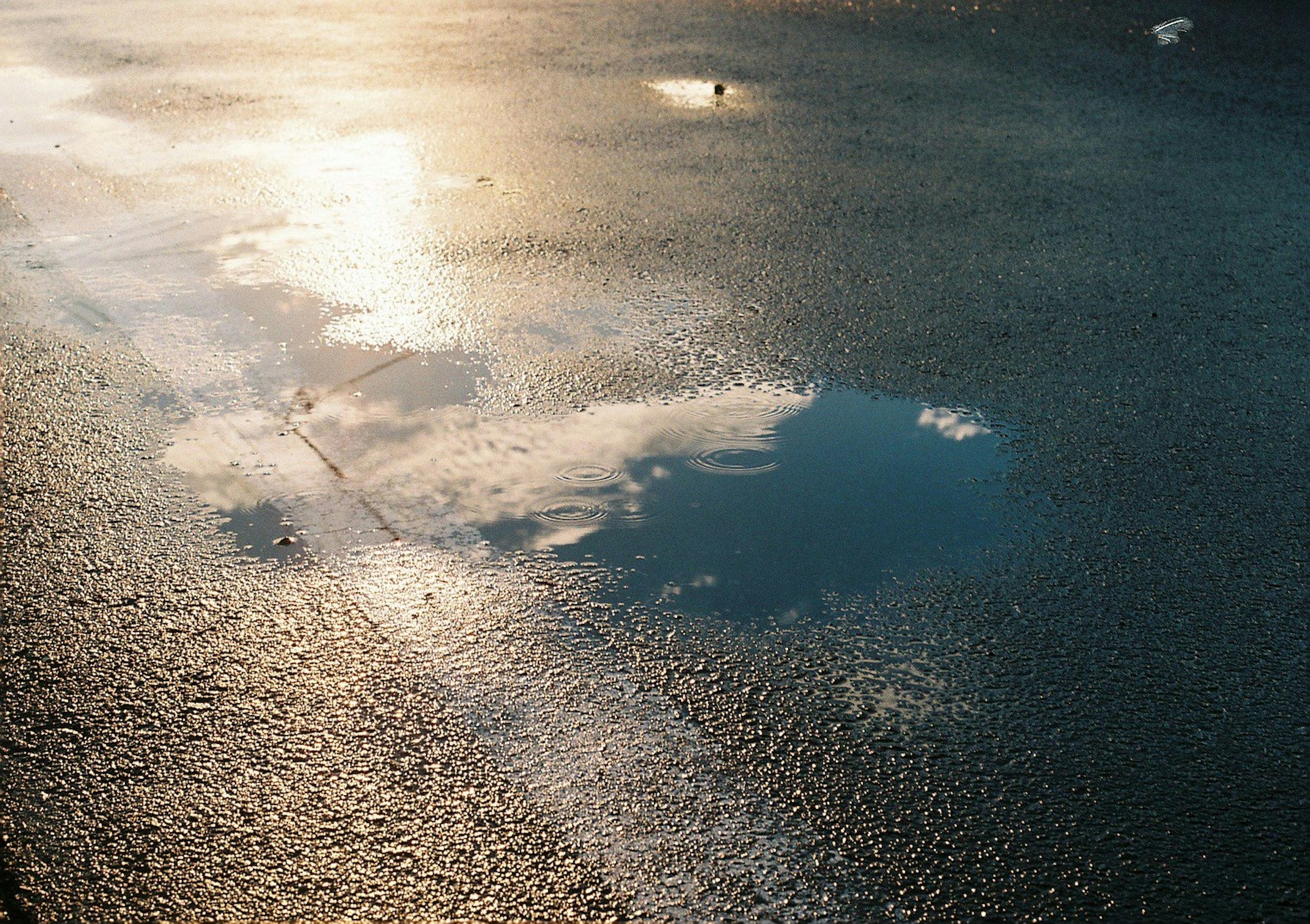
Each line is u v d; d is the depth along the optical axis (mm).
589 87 9055
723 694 2854
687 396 4379
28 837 2393
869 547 3461
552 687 2857
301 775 2562
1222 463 3977
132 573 3264
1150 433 4168
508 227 6141
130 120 8141
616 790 2549
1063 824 2488
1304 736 2764
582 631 3066
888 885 2332
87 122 8109
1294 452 4059
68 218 6242
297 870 2326
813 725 2754
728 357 4703
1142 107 8656
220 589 3195
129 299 5195
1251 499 3762
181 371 4508
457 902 2266
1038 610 3193
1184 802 2559
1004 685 2906
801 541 3484
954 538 3516
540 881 2318
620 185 6832
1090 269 5676
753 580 3293
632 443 4035
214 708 2754
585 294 5297
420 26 11430
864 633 3088
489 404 4285
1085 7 12312
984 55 10250
